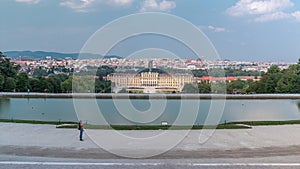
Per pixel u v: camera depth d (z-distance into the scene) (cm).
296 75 8856
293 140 2138
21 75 8869
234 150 1817
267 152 1764
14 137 2211
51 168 1426
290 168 1440
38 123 3027
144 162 1532
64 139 2141
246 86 8900
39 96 7062
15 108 5238
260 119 3897
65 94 7081
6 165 1466
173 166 1466
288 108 5431
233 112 4759
